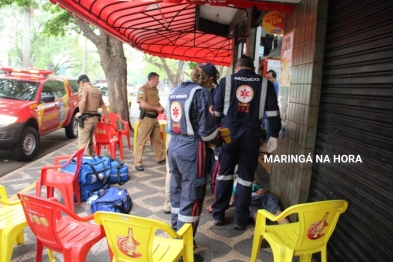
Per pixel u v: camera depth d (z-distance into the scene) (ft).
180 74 72.74
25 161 22.00
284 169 12.38
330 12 9.73
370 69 7.59
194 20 22.82
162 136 21.71
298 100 11.11
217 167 14.92
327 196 9.45
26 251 10.01
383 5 7.18
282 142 12.81
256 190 14.12
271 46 16.97
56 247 7.51
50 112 25.68
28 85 24.57
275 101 10.84
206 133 8.87
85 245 7.43
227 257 9.86
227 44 29.84
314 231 7.04
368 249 7.38
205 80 9.60
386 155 6.91
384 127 7.00
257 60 17.70
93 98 18.94
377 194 7.16
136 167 18.99
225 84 10.87
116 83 30.40
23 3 36.17
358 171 7.92
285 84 12.76
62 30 39.06
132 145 26.89
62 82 29.63
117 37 20.77
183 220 9.37
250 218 12.24
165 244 7.72
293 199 11.25
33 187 16.33
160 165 20.30
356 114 8.11
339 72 9.07
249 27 17.90
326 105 9.78
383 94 7.08
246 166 11.16
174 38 26.84
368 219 7.44
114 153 20.77
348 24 8.66
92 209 12.67
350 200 8.22
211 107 8.99
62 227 8.32
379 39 7.30
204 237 11.05
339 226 8.73
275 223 11.53
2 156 23.27
